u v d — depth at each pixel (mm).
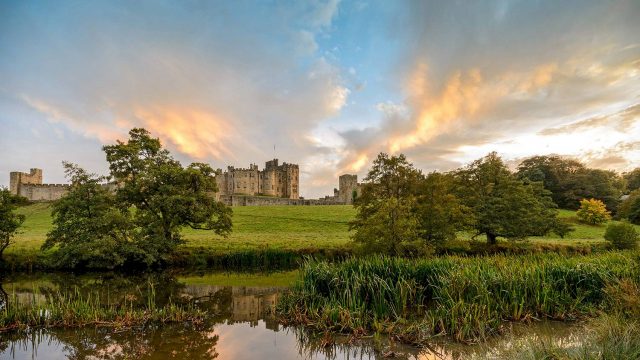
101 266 33312
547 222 44906
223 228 40688
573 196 95875
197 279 29828
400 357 12789
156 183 38656
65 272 33531
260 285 26922
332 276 18625
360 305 16781
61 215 35000
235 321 17453
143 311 17859
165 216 38500
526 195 41562
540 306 16484
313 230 66188
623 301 14453
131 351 13719
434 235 32656
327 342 14023
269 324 16891
